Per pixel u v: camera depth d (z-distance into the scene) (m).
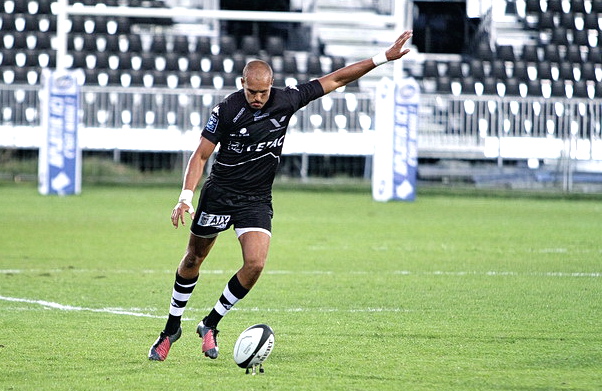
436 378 20.69
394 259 44.28
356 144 86.75
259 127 22.11
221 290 34.66
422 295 33.62
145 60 97.69
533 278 38.34
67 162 76.25
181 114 86.44
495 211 70.88
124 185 86.62
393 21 82.31
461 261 43.78
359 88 94.94
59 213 63.34
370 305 31.34
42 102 77.50
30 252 44.94
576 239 53.59
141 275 38.22
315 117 87.56
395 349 24.00
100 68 97.06
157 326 27.09
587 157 85.75
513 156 86.38
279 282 36.69
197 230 22.84
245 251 22.23
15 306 30.47
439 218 64.88
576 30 102.06
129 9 80.19
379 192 77.12
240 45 104.81
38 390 19.42
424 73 98.31
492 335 26.00
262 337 20.56
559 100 85.75
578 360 22.75
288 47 105.00
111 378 20.55
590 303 32.00
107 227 56.16
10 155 87.44
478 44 100.56
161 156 87.62
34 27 100.31
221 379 20.50
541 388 19.80
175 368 21.66
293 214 65.94
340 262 42.97
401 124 76.38
